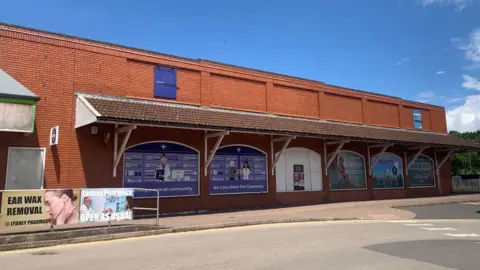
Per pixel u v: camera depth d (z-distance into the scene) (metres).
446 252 8.70
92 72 15.33
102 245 9.93
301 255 8.21
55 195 10.72
